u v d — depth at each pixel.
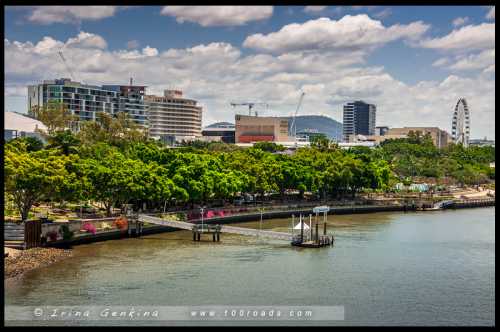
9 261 144.50
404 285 134.75
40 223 163.50
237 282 134.75
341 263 156.38
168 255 163.00
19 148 198.00
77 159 189.12
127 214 197.38
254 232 190.88
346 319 111.06
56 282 131.50
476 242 193.38
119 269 144.75
